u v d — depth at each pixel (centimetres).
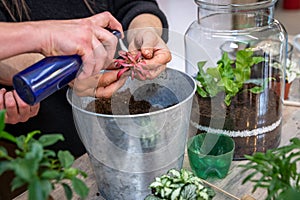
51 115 104
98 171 68
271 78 80
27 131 104
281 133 82
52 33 64
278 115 79
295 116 89
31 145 41
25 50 64
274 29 85
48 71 59
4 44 63
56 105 103
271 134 78
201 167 71
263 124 76
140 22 106
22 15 97
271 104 77
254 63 79
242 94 76
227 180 71
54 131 105
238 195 67
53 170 43
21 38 63
